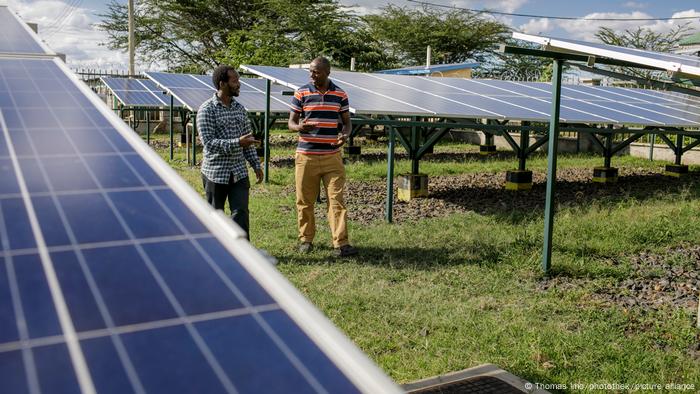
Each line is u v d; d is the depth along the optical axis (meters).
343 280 5.62
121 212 1.42
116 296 1.11
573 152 19.20
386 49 42.91
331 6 37.12
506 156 17.50
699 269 6.41
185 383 0.92
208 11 38.94
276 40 35.78
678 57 6.06
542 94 12.09
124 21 39.34
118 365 0.95
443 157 17.03
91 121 1.95
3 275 1.13
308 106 6.36
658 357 4.18
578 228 7.75
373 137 21.73
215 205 5.65
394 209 9.30
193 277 1.21
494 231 7.60
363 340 4.34
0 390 0.87
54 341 0.98
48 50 2.72
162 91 18.64
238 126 5.69
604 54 5.44
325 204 9.43
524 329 4.60
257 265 1.29
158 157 1.75
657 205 9.49
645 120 10.89
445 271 5.98
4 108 1.93
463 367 3.97
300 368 0.99
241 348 1.02
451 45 42.38
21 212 1.35
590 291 5.59
